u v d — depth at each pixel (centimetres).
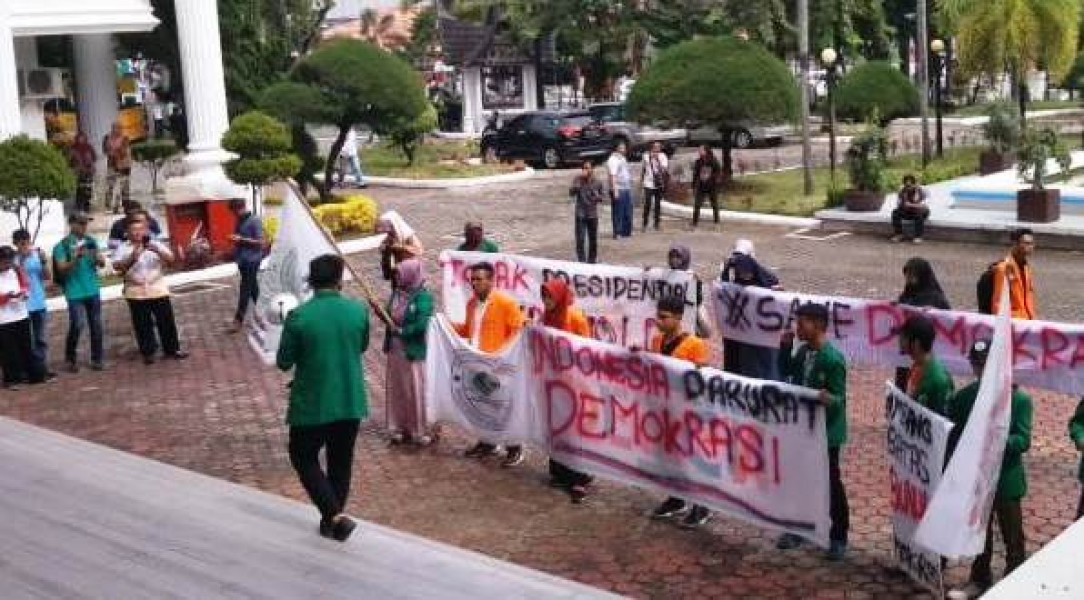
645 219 2334
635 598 729
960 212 2236
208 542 825
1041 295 1611
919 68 3017
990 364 622
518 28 4409
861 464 966
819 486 763
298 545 812
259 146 2136
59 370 1439
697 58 2655
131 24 2444
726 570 768
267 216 2369
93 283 1430
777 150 3712
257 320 1095
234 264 2045
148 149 3041
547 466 1004
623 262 1995
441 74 5062
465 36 4794
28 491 956
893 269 1847
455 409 1033
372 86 2494
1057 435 1018
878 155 2314
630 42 4219
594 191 1950
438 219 2525
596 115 3678
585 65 4500
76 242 1417
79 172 2572
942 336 999
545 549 816
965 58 3039
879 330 1038
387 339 1059
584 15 4294
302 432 790
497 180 3136
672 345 856
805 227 2311
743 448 802
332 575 758
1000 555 770
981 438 626
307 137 2547
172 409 1238
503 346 1001
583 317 971
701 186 2353
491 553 812
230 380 1352
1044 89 5672
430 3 6556
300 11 4031
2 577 772
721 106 2583
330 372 782
